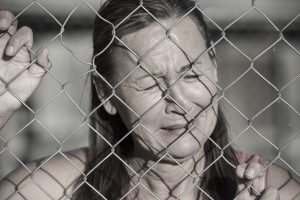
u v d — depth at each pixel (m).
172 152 2.71
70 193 3.02
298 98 8.04
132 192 2.96
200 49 2.65
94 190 2.88
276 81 8.00
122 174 2.98
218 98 2.72
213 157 2.94
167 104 2.64
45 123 7.87
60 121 7.89
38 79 2.73
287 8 7.61
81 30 7.56
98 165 2.81
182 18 2.59
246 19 7.49
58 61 7.73
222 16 7.36
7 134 7.69
